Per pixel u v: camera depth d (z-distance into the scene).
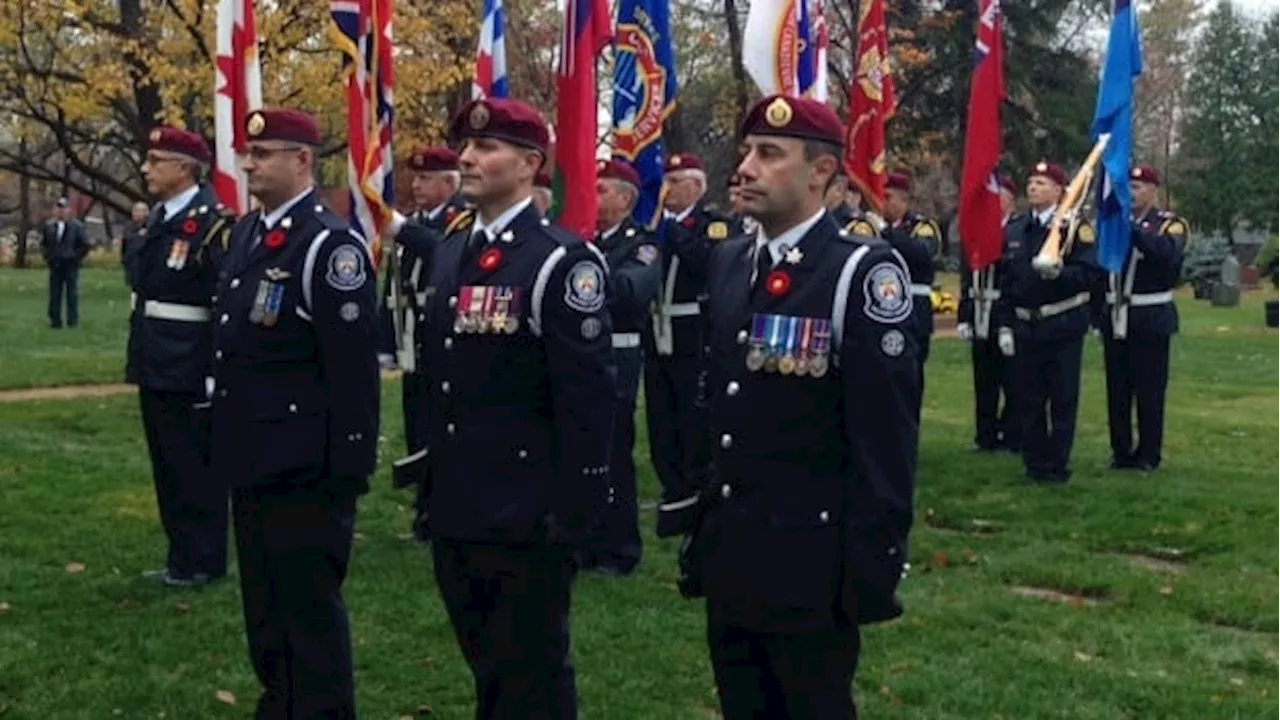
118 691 5.79
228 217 7.15
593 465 4.37
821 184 3.86
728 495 3.87
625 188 7.72
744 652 3.96
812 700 3.82
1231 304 33.53
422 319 4.69
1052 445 10.37
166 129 7.22
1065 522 9.09
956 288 32.84
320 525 4.96
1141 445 11.12
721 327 3.96
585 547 4.53
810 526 3.76
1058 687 5.91
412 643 6.43
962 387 16.64
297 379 4.96
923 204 37.31
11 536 8.30
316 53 19.06
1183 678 6.06
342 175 25.69
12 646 6.32
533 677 4.46
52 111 23.91
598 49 7.15
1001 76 10.25
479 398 4.44
